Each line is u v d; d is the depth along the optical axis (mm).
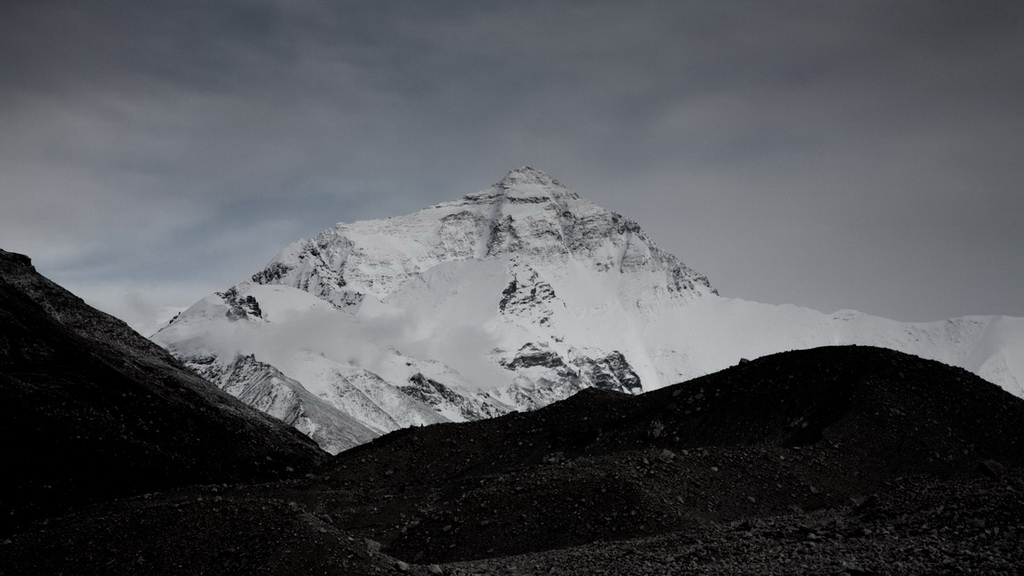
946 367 101000
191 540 58344
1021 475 81188
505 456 111875
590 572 58906
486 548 74562
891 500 66250
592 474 81250
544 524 75812
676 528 73375
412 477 111688
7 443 121188
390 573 55375
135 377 161125
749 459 85875
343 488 108000
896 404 94250
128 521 61375
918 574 50406
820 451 88375
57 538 60906
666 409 107438
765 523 69938
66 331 164250
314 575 53875
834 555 55969
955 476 84688
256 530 57906
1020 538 55031
